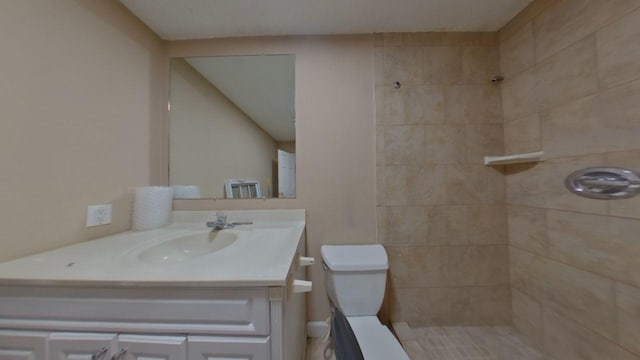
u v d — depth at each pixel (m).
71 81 1.05
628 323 0.98
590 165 1.12
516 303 1.56
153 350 0.68
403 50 1.63
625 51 0.99
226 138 1.64
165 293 0.69
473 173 1.63
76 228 1.07
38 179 0.93
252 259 0.83
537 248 1.41
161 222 1.42
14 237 0.86
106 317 0.69
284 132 1.63
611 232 1.04
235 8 1.37
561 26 1.24
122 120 1.32
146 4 1.32
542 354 1.35
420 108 1.63
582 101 1.15
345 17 1.47
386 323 1.61
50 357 0.69
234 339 0.68
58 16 1.00
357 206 1.62
